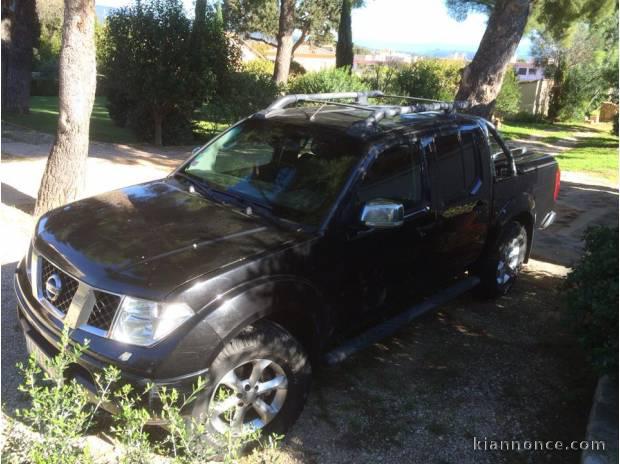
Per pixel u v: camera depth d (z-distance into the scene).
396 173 4.25
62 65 6.44
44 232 3.69
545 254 7.78
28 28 17.55
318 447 3.51
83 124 6.61
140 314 2.96
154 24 13.63
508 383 4.40
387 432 3.71
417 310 4.66
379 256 4.06
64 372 3.12
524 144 21.97
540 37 33.84
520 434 3.79
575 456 3.59
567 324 4.05
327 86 15.90
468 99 9.95
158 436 3.34
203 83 14.04
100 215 3.80
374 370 4.46
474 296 5.90
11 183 8.97
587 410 4.09
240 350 3.11
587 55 33.84
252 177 4.27
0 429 3.14
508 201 5.57
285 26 24.22
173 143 15.41
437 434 3.73
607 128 33.41
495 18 9.67
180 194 4.18
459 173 4.89
